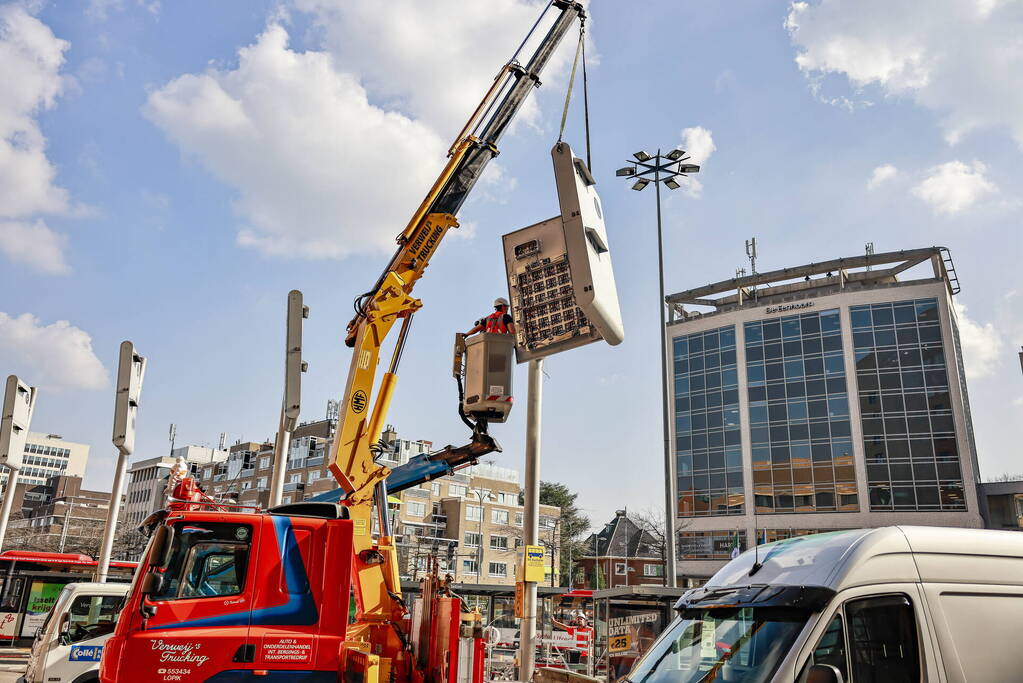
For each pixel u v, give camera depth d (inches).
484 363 393.1
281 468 595.2
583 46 369.4
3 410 879.1
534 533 522.9
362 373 422.9
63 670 443.2
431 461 436.8
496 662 903.1
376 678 316.2
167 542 320.5
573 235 275.0
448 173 460.4
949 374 2317.9
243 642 320.5
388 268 456.4
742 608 209.3
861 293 2496.3
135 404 758.5
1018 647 203.6
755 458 2539.4
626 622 704.4
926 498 2250.2
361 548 391.2
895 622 194.5
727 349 2706.7
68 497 5201.8
